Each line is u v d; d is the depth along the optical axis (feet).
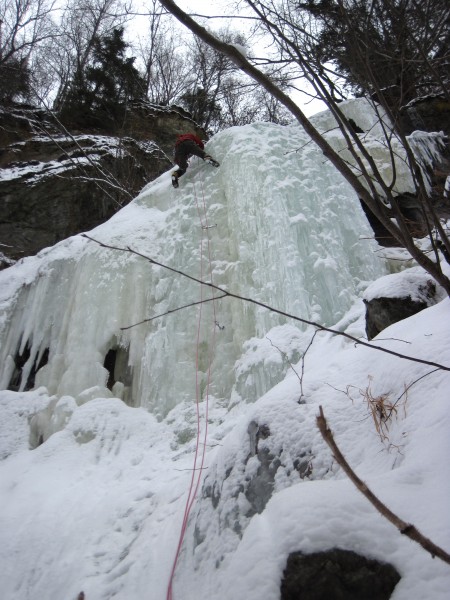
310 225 22.04
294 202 22.77
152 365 21.25
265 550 5.85
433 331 9.91
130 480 16.65
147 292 23.75
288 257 20.80
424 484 6.02
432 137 31.37
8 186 41.16
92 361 22.34
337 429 9.66
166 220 26.13
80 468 17.78
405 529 3.06
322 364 15.98
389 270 22.29
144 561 11.75
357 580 5.24
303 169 24.40
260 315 20.13
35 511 15.56
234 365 19.86
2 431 21.34
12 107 53.78
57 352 24.21
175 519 12.59
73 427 19.53
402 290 14.74
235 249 22.94
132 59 61.52
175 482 15.03
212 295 22.20
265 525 6.22
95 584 11.85
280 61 7.53
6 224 40.19
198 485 13.10
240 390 18.72
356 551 5.37
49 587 12.74
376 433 8.88
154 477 16.35
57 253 28.50
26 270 31.55
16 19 62.95
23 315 27.84
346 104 30.01
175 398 20.06
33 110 54.39
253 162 24.13
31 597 12.64
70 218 41.70
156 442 18.62
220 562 9.33
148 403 20.56
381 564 5.24
